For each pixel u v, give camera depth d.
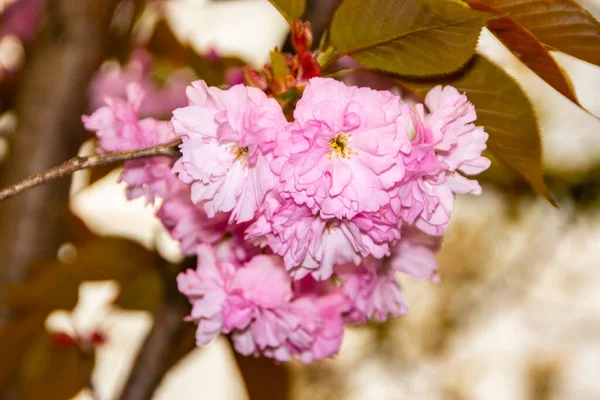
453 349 2.21
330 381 2.12
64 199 1.16
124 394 0.93
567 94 0.75
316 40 0.81
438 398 2.15
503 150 0.77
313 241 0.73
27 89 1.15
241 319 0.77
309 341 0.78
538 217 1.92
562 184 1.69
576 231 1.98
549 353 2.26
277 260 0.77
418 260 0.80
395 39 0.72
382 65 0.73
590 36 0.73
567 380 2.24
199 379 2.11
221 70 0.95
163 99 1.10
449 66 0.72
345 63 0.79
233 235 0.79
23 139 1.13
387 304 0.80
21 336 1.02
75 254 0.97
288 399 0.95
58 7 1.14
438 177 0.74
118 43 1.23
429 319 2.13
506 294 2.17
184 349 0.93
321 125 0.71
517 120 0.75
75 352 1.10
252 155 0.72
